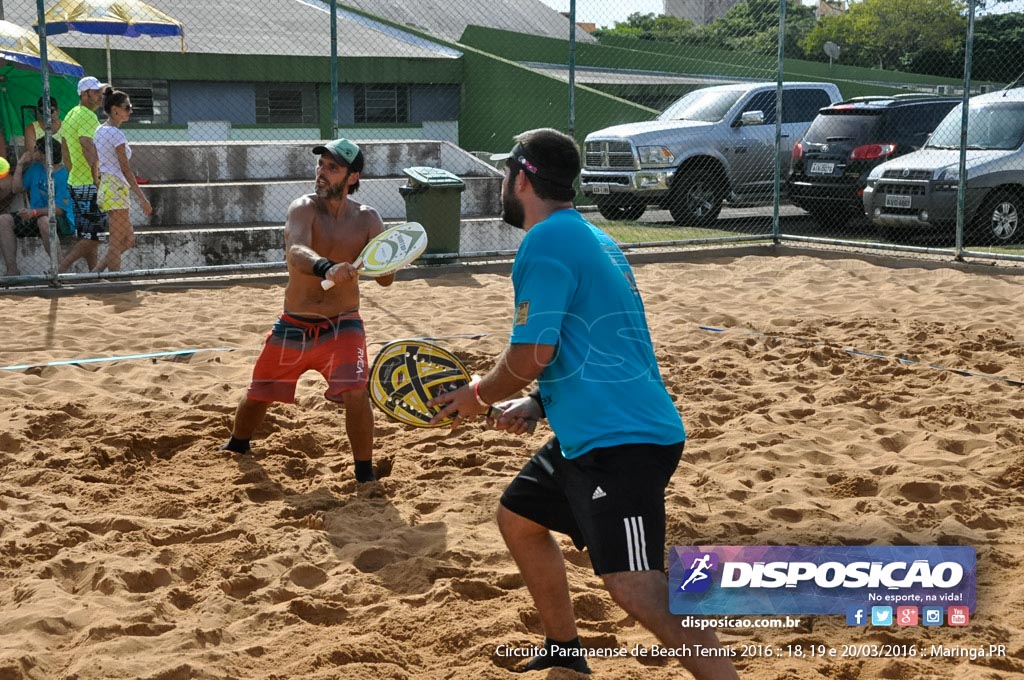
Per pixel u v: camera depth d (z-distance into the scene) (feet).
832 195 50.85
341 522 15.90
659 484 9.48
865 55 124.77
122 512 16.25
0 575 13.80
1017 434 20.20
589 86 85.71
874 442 19.95
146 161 49.32
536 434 20.31
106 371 24.66
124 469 18.02
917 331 29.14
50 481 17.31
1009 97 46.24
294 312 17.37
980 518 16.10
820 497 17.20
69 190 36.76
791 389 23.54
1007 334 28.68
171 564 14.26
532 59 92.94
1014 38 106.11
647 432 9.51
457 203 40.63
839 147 50.75
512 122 75.05
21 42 38.73
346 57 73.82
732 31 92.27
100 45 66.03
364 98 76.89
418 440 19.93
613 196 53.26
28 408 21.21
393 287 36.37
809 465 18.69
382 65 74.90
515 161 10.10
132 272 35.58
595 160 53.98
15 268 36.24
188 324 29.89
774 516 16.29
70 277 34.94
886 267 40.19
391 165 54.13
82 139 35.12
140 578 13.60
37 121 37.29
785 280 37.93
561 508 10.42
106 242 38.91
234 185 46.60
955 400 22.27
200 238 39.99
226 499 16.74
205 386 23.35
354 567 14.23
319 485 17.54
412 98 77.92
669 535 15.35
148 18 47.16
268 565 14.15
